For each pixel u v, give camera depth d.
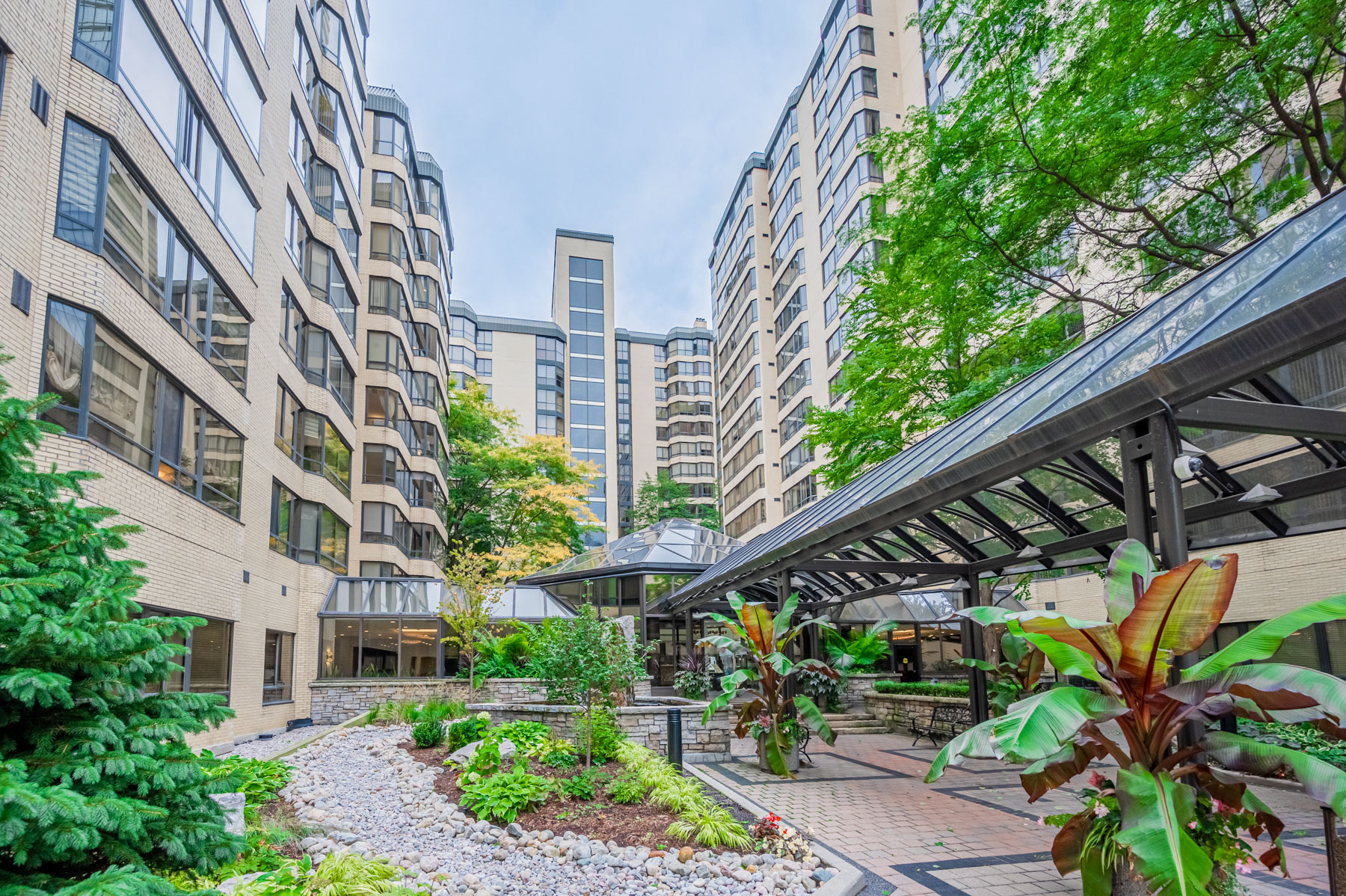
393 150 36.78
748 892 6.32
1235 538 10.63
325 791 10.13
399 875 5.94
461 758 11.17
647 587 24.61
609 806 8.87
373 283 35.25
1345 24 9.91
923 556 13.88
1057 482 10.60
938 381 18.73
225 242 16.31
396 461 34.38
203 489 15.27
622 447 94.81
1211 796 5.02
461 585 23.66
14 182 9.89
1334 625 14.69
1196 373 5.53
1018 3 12.58
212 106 15.57
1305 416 5.86
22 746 4.22
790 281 53.41
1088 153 12.66
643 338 99.31
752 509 58.97
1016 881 6.55
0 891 3.46
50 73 10.79
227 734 16.30
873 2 43.75
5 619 3.89
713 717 13.81
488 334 82.50
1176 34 11.88
